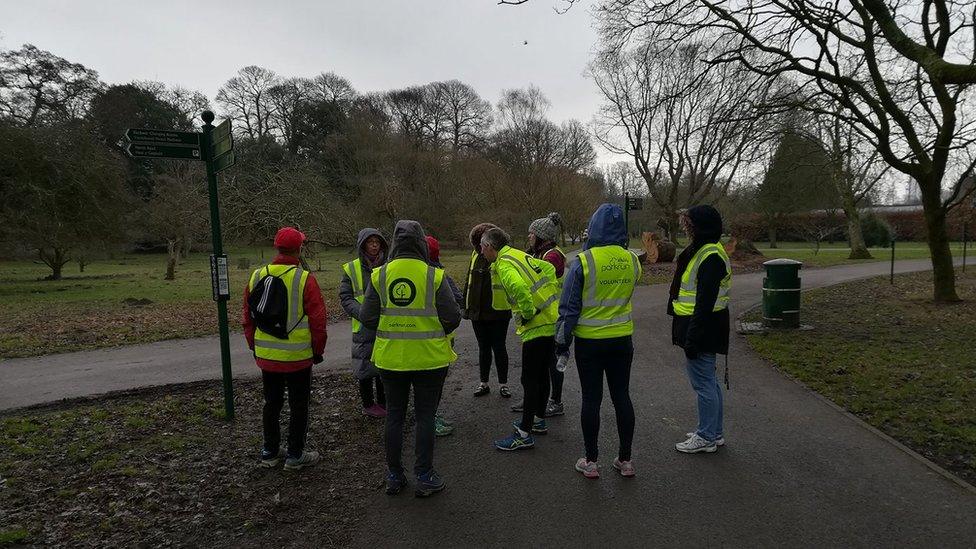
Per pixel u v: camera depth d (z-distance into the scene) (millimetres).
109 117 43656
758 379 6523
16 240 21094
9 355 8516
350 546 3201
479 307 5758
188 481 4027
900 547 3115
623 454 4027
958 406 5289
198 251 44562
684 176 35438
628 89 26281
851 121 10516
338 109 51438
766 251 35062
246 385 6660
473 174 35906
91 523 3441
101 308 14195
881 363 6945
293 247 4137
